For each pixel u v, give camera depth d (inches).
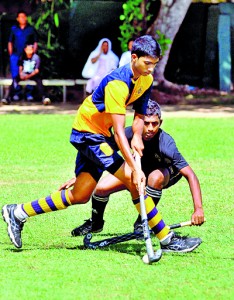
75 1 2204.7
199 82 2299.5
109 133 644.7
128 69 617.6
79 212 828.6
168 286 557.0
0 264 617.0
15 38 2005.4
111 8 2228.1
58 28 2150.6
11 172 1061.1
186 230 742.5
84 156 652.7
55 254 648.4
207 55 2262.6
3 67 2246.6
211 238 711.7
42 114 1806.1
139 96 634.2
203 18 2272.4
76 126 645.3
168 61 2301.9
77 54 2214.6
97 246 671.8
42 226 762.8
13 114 1806.1
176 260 629.9
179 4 2098.9
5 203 864.9
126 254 650.8
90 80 1975.9
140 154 637.3
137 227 719.1
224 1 2234.3
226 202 869.2
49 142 1339.8
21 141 1348.4
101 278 575.5
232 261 628.7
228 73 2228.1
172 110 1929.1
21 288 552.4
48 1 2132.1
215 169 1082.7
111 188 680.4
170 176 694.5
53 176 1031.6
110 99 613.6
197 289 550.9
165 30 2121.1
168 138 677.9
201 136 1417.3
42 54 2137.1
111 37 2239.2
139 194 613.9
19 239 663.8
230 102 2111.2
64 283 564.4
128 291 545.0
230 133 1462.8
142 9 2078.0
